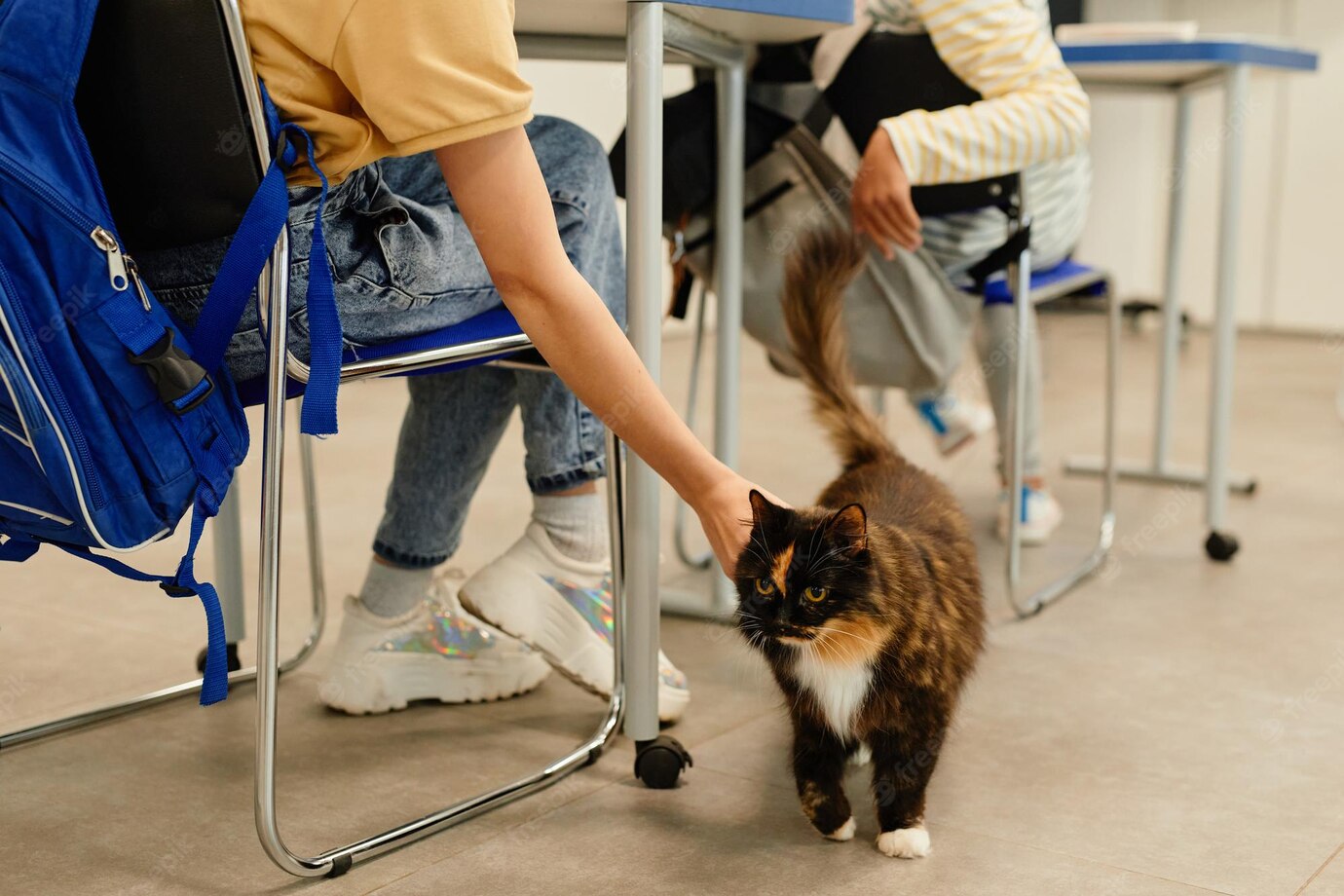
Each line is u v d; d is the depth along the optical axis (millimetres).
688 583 1893
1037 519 2129
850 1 1354
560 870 1025
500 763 1246
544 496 1325
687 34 1330
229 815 1122
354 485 2461
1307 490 2537
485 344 1048
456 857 1045
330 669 1379
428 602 1407
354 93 835
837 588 1021
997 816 1135
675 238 1657
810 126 1644
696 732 1339
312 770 1221
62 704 1387
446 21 815
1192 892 996
